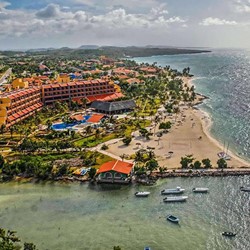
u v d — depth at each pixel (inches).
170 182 5703.7
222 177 5812.0
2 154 7012.8
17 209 4968.0
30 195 5413.4
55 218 4694.9
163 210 4835.1
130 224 4498.0
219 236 4168.3
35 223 4576.8
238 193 5251.0
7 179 6003.9
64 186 5718.5
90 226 4475.9
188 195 5231.3
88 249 3988.7
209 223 4458.7
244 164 6269.7
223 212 4717.0
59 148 7209.6
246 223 4436.5
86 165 6407.5
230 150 7091.5
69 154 6948.8
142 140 7819.9
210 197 5157.5
